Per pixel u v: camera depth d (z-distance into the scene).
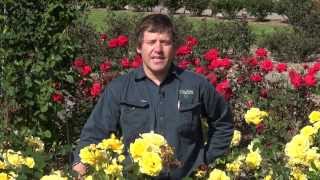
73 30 6.85
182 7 25.27
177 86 3.32
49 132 4.92
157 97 3.29
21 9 5.11
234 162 3.56
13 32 5.06
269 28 20.75
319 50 13.84
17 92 4.97
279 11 24.08
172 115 3.28
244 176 3.61
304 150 3.09
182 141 3.30
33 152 3.28
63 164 4.32
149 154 2.61
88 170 3.03
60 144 5.23
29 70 5.04
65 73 5.27
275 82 6.32
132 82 3.32
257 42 14.39
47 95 4.99
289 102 5.86
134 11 25.09
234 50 12.05
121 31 11.85
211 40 12.01
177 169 3.27
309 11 14.78
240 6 24.12
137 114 3.28
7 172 3.07
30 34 5.09
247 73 6.35
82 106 5.55
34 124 5.09
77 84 5.57
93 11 23.14
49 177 2.73
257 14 23.98
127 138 3.31
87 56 7.72
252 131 5.29
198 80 3.35
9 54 5.04
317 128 3.34
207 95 3.37
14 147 3.99
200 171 3.32
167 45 3.24
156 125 3.27
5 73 5.03
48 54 5.14
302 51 13.44
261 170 3.55
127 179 2.72
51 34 5.19
